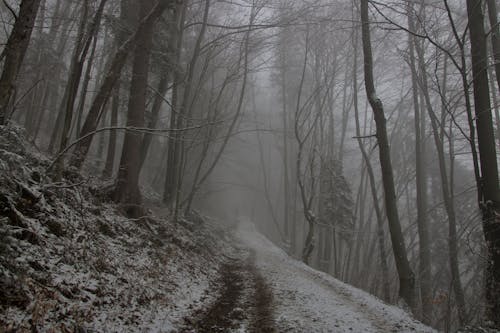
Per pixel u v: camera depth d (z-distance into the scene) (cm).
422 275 1809
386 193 1336
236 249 2403
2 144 618
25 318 433
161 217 1555
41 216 673
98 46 2183
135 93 1306
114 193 1217
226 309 808
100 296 606
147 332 559
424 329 793
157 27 1616
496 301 802
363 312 884
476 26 911
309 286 1164
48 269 569
